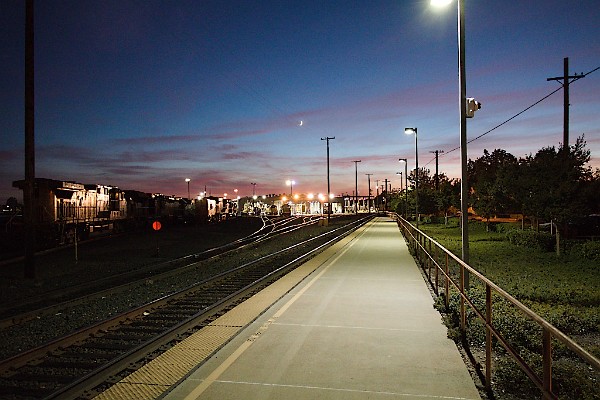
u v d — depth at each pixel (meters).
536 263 18.50
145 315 10.70
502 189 31.97
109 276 17.94
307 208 153.00
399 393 5.26
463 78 11.66
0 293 14.87
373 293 11.53
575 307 10.77
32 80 18.45
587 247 19.73
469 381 5.62
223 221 81.19
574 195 20.77
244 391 5.32
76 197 36.62
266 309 9.69
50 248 30.45
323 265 17.53
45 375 6.76
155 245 33.22
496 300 10.63
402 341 7.31
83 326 10.26
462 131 11.65
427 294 11.38
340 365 6.19
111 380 6.19
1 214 36.34
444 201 54.00
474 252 22.73
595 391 5.61
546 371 3.58
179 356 6.89
